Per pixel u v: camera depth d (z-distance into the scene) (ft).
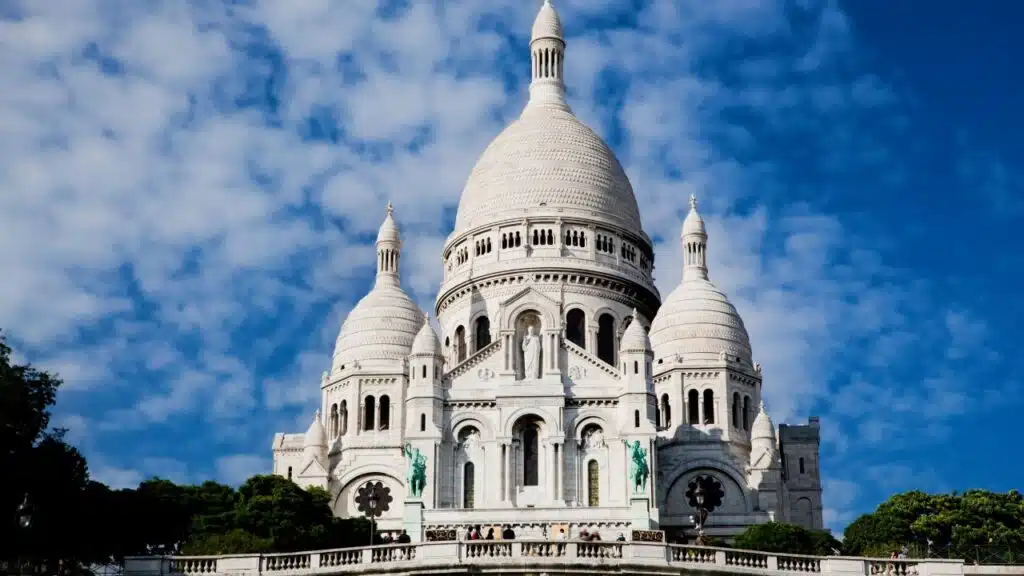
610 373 513.86
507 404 505.66
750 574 276.00
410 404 505.66
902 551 340.39
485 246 597.52
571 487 498.69
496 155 621.72
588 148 620.08
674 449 542.16
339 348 587.68
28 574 322.75
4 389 333.42
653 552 273.33
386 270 612.29
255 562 280.10
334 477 550.36
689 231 596.70
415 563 272.51
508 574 270.26
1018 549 337.93
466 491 501.15
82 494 350.43
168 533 375.45
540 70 653.71
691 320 568.82
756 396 564.71
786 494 554.05
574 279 580.30
